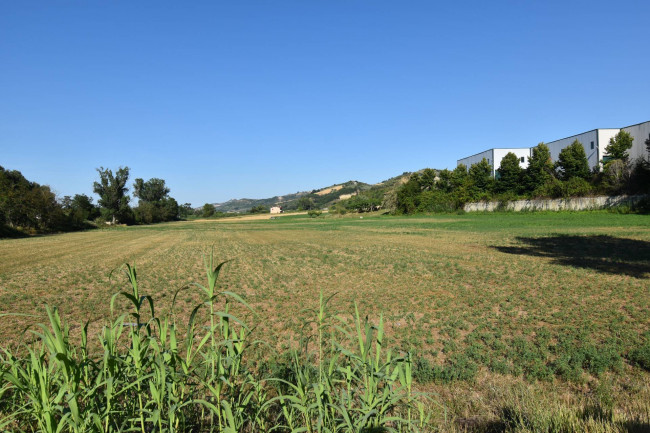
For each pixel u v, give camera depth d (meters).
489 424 4.45
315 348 7.09
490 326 8.41
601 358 6.28
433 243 26.88
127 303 11.28
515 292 11.59
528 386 5.60
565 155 63.72
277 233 45.88
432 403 4.98
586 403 4.98
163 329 3.22
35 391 2.86
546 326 8.35
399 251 22.75
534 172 68.12
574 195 55.44
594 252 19.47
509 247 22.92
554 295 11.09
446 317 9.23
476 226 41.78
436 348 7.30
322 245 28.28
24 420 3.27
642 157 50.91
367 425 3.13
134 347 3.09
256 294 12.34
